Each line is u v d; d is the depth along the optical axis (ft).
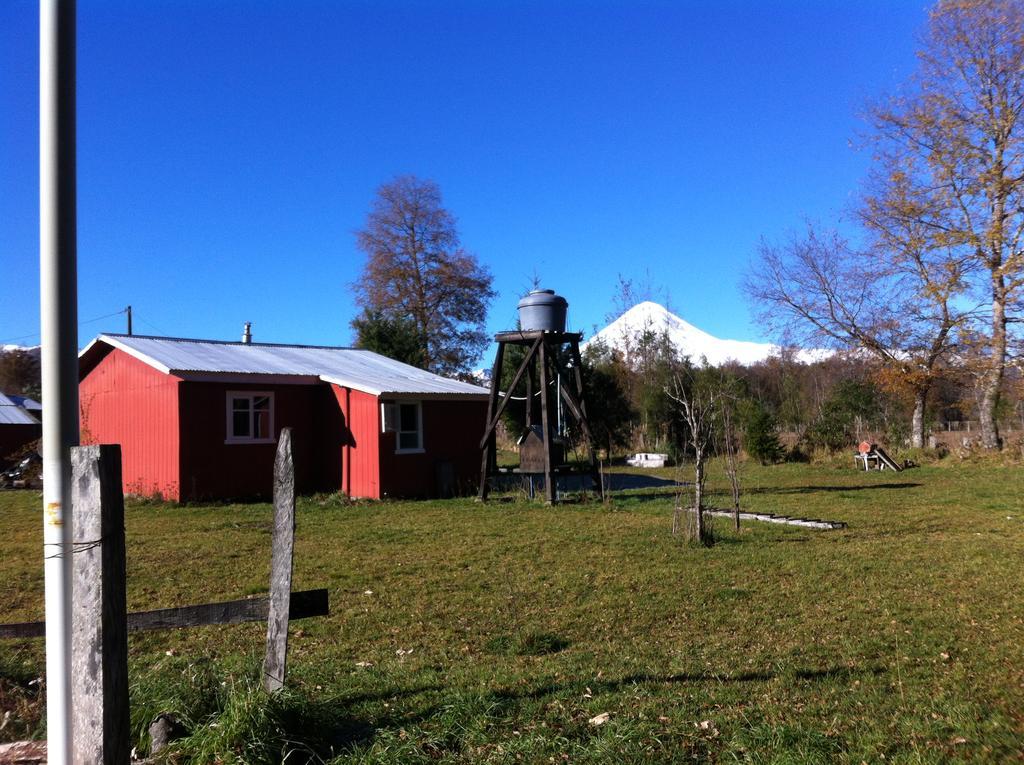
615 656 19.40
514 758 12.92
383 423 61.98
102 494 11.12
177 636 21.44
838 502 53.88
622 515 47.78
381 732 13.67
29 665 18.01
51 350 11.74
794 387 130.00
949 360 95.91
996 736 13.69
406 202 146.61
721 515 45.47
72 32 12.00
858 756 12.89
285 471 13.71
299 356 75.20
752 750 13.07
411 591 27.09
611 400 106.73
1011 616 22.52
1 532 45.24
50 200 11.78
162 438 60.03
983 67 84.53
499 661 19.15
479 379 156.25
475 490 68.18
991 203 87.40
